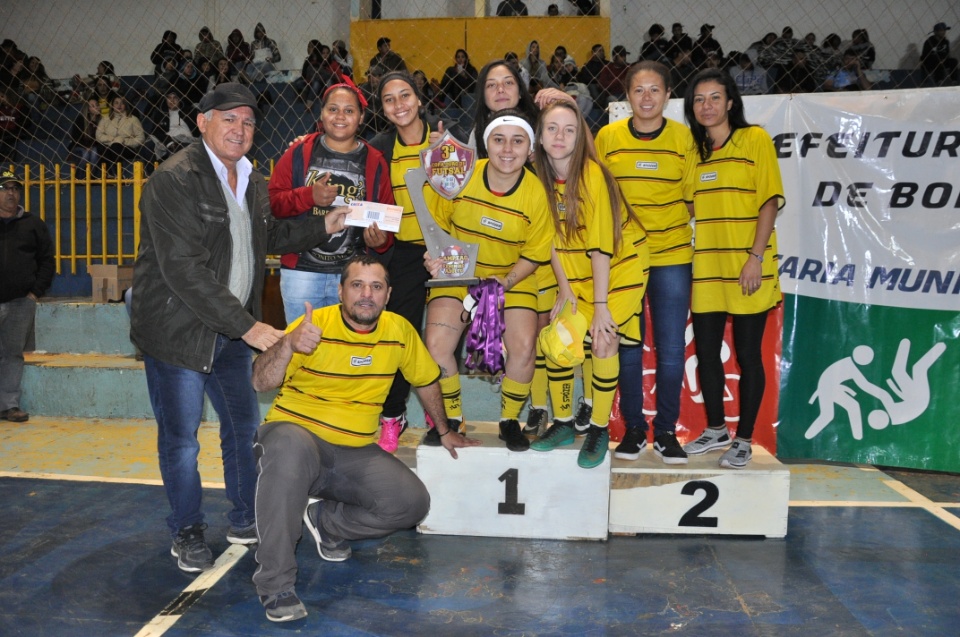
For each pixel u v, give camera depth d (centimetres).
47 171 791
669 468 374
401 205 387
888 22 1014
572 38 920
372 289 305
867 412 473
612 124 383
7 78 948
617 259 358
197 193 312
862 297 469
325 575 332
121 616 294
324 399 321
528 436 391
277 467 296
